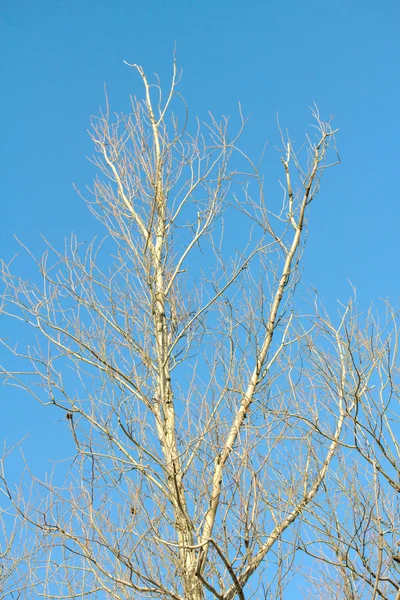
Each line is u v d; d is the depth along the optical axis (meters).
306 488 7.10
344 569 6.70
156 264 8.68
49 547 7.07
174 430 7.77
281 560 6.69
